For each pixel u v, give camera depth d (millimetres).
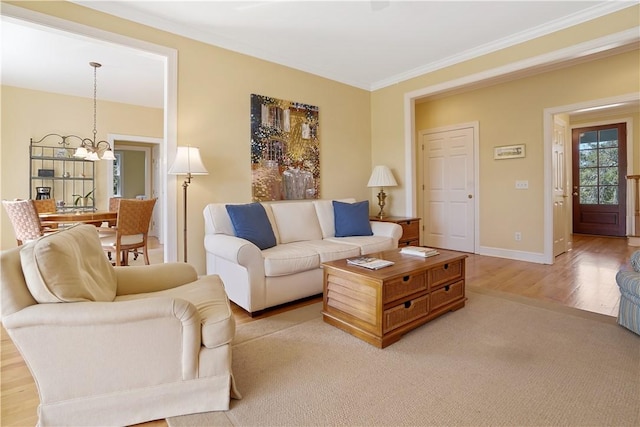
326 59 3850
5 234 4543
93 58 3678
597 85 3859
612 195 6316
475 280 3471
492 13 2854
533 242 4363
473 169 4926
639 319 2049
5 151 4543
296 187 3945
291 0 2633
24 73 4141
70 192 5141
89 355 1308
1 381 1672
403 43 3436
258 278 2484
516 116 4480
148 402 1370
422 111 5508
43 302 1278
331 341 2084
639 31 2604
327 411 1417
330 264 2361
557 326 2260
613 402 1447
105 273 1752
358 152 4660
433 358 1854
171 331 1383
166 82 2965
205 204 3227
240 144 3447
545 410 1402
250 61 3512
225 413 1414
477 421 1343
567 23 2943
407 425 1327
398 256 2582
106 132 5332
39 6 2355
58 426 1297
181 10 2760
